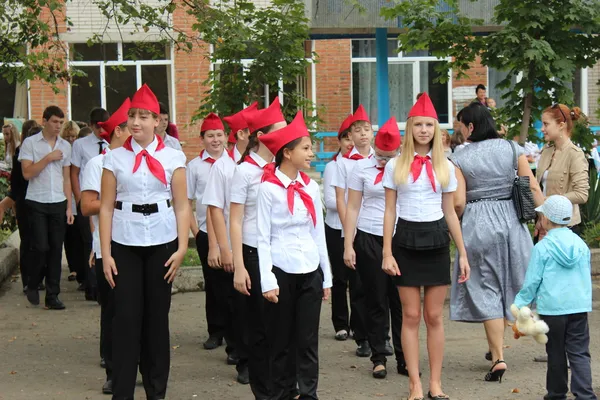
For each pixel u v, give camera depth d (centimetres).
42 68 1126
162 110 941
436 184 664
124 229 628
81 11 1948
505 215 740
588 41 1199
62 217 1073
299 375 626
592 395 645
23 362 827
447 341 881
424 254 668
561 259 644
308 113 1434
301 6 1279
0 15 1016
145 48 1296
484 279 739
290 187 620
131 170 627
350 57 2103
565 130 846
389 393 714
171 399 703
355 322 833
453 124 2142
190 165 836
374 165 762
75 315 1036
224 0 1235
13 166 1115
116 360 632
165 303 643
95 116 1045
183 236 641
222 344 882
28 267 1088
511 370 775
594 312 997
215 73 1309
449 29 1224
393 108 2167
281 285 618
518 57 1168
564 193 840
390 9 1243
